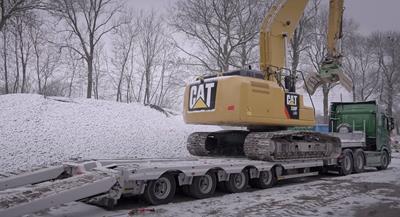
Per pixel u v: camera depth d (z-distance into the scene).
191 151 13.23
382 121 17.42
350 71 43.94
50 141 17.30
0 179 8.20
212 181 9.74
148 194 8.57
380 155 16.97
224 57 26.08
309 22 31.33
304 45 32.91
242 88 10.89
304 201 9.30
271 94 11.59
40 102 23.28
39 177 8.62
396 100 48.59
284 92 12.03
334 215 7.94
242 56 26.19
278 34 12.83
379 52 47.09
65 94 43.44
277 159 11.45
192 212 8.03
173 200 9.25
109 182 7.61
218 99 11.17
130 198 9.34
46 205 6.59
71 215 7.74
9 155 14.47
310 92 13.67
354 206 8.80
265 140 11.03
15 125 18.86
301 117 12.44
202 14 26.53
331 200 9.47
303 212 8.14
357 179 13.56
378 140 17.03
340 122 18.12
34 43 37.28
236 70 11.58
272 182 11.40
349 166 15.07
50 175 8.79
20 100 23.16
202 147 12.74
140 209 8.10
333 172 15.34
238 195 10.02
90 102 25.98
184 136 21.64
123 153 17.05
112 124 22.16
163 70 42.88
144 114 25.97
